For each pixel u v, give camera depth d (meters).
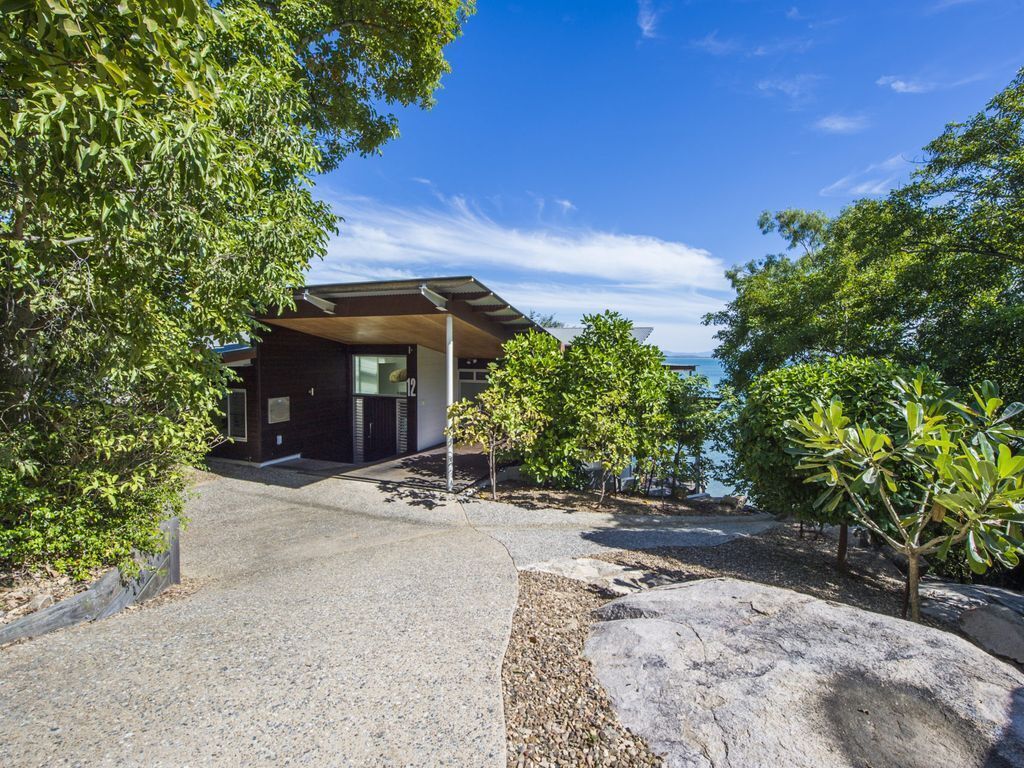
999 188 7.69
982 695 2.17
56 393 3.58
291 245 4.46
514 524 6.38
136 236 2.82
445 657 2.70
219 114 3.25
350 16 8.32
